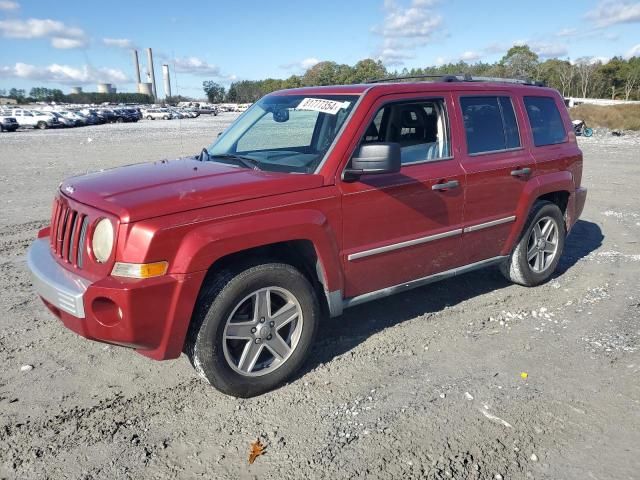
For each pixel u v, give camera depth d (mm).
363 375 3768
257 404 3441
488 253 4902
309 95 4410
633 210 9250
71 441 3062
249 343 3459
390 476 2771
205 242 3119
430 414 3287
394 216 4023
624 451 2951
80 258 3332
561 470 2811
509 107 5035
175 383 3695
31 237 7473
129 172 3871
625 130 35781
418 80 4887
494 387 3588
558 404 3387
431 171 4246
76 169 15391
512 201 4938
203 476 2795
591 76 89375
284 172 3758
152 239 3010
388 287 4184
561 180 5355
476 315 4777
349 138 3799
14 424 3209
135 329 3023
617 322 4578
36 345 4230
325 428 3174
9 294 5301
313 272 3826
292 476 2783
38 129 44344
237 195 3324
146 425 3223
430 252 4355
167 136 30828
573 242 7219
